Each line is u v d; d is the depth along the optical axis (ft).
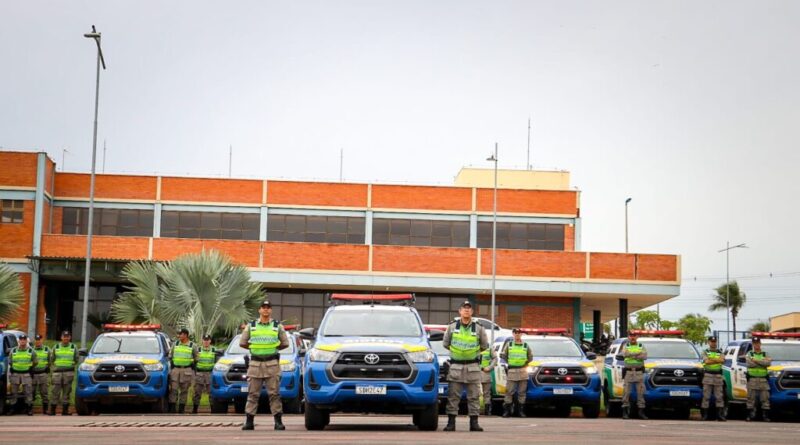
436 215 186.60
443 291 177.99
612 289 172.86
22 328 163.84
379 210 185.57
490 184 214.28
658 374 85.20
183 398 89.10
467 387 56.24
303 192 184.96
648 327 333.42
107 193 181.68
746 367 85.05
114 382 84.17
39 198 169.07
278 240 183.93
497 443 44.50
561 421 74.64
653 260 173.78
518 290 173.17
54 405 88.48
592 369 84.79
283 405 84.33
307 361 54.80
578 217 188.03
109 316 172.45
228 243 170.60
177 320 125.90
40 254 167.94
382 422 67.72
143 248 170.30
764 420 84.84
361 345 54.29
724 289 355.56
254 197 184.03
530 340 89.20
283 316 178.19
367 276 171.42
